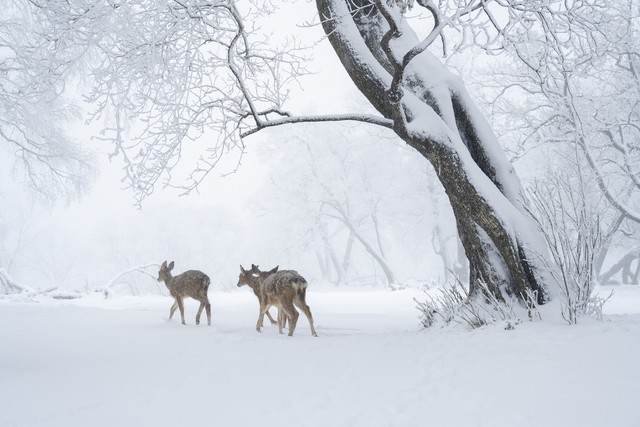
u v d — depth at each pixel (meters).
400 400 4.52
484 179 8.98
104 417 4.58
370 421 4.02
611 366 4.88
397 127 9.23
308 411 4.43
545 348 5.89
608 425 3.50
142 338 9.60
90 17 9.23
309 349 7.69
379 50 10.31
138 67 9.25
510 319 8.15
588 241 8.09
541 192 8.68
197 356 7.48
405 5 10.02
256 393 5.20
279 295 9.85
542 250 8.70
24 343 9.27
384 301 19.53
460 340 7.14
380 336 8.68
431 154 9.12
